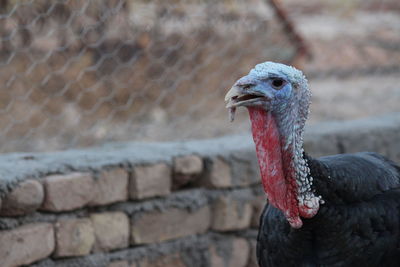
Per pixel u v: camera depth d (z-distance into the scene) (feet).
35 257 23.07
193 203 26.50
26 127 33.32
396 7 55.31
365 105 41.73
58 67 34.01
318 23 53.88
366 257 18.57
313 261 18.75
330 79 47.16
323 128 30.78
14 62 32.89
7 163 23.73
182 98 37.73
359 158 19.34
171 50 36.14
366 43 51.57
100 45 34.50
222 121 36.86
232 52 40.45
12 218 22.62
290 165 17.02
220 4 39.73
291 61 44.32
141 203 25.38
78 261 24.16
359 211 18.29
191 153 26.37
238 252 27.81
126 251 25.30
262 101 16.60
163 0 36.24
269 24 42.70
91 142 33.04
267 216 19.75
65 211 23.65
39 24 32.30
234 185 27.25
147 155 25.64
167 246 26.12
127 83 35.86
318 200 17.46
